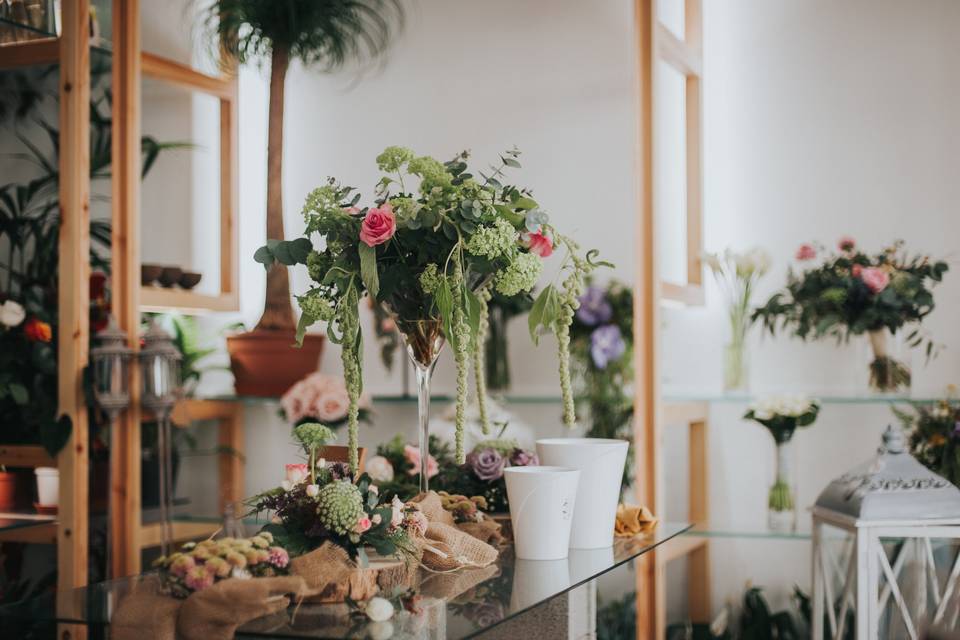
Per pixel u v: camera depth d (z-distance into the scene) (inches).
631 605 140.4
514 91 149.0
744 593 138.0
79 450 122.6
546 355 141.7
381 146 155.5
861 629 103.3
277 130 152.3
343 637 50.2
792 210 137.3
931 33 132.0
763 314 129.4
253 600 52.1
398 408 148.9
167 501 138.9
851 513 105.3
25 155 153.0
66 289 123.6
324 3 151.4
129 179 130.9
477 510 76.0
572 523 72.6
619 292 138.3
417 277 70.2
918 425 123.1
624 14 144.0
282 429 155.6
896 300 120.3
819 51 136.7
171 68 143.6
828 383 134.0
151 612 53.7
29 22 113.1
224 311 152.0
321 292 69.8
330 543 57.2
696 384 140.9
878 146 133.9
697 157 137.1
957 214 130.3
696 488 136.6
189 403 142.4
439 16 152.7
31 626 94.1
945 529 102.7
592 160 145.0
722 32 141.0
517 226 71.3
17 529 127.3
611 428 136.7
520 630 67.0
